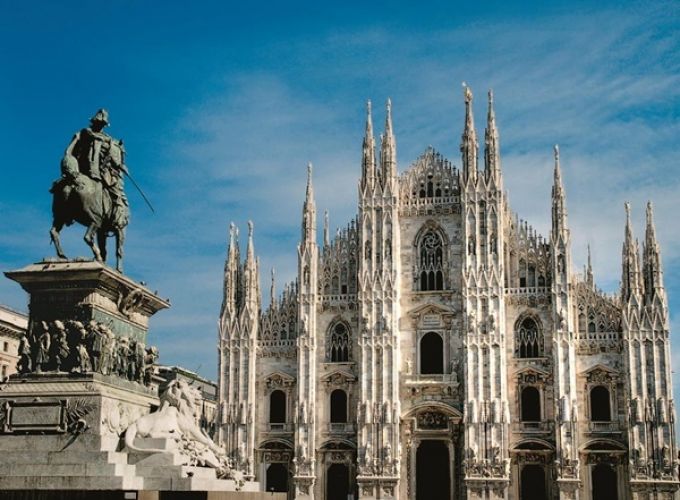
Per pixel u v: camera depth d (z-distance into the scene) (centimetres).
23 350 2897
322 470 10562
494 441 9925
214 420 11250
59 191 3030
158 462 2773
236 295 11188
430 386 10338
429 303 10575
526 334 10281
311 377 10656
